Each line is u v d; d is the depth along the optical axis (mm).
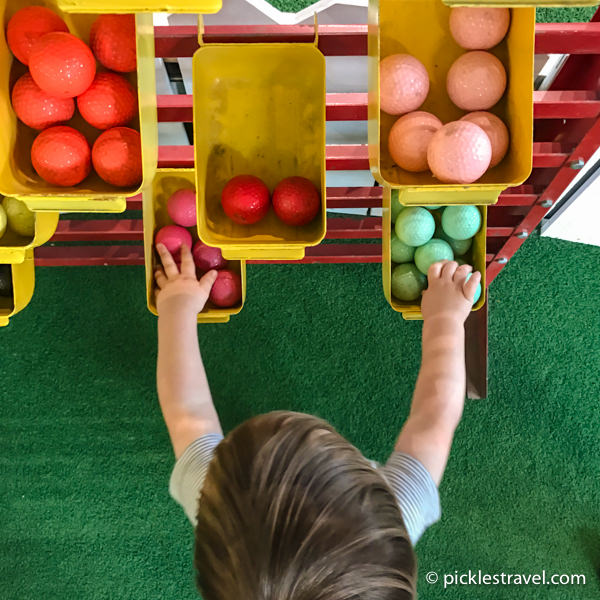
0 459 1670
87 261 1637
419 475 957
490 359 1745
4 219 1172
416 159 945
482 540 1673
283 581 602
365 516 637
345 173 1545
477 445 1707
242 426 731
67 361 1702
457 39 954
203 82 989
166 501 1664
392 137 961
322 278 1746
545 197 1298
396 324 1739
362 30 990
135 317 1720
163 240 1238
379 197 1419
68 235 1520
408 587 634
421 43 989
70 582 1648
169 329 1120
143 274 1732
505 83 948
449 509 1680
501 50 958
